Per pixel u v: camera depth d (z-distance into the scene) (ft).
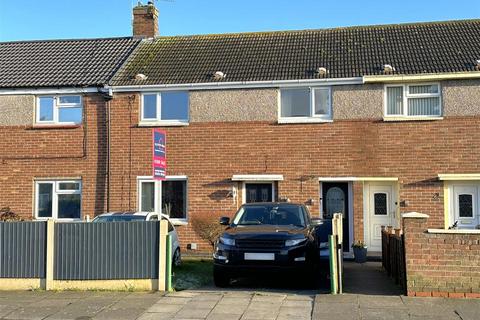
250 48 62.90
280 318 26.84
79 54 64.85
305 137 53.78
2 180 58.03
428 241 30.58
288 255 33.53
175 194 55.93
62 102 58.39
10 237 35.22
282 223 37.52
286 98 55.01
